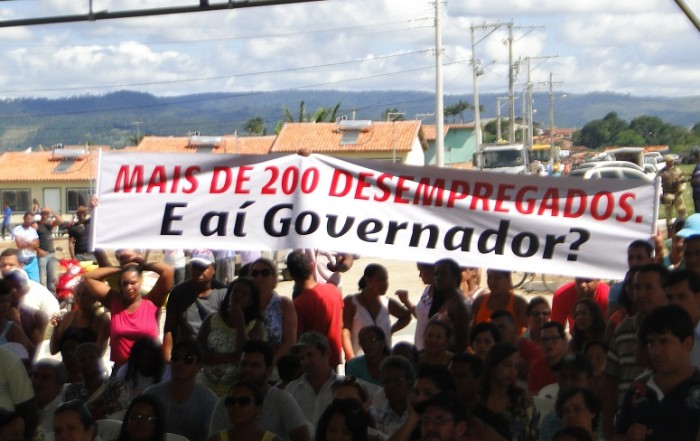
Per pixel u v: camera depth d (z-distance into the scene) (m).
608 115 153.12
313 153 9.22
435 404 5.62
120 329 9.05
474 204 9.08
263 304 8.68
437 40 43.31
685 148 118.75
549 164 63.28
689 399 5.27
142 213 9.36
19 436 6.34
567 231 8.96
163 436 6.49
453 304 8.62
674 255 10.36
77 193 72.88
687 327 5.32
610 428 6.71
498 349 6.41
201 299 9.00
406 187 9.13
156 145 74.12
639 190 8.87
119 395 7.88
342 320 9.77
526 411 6.46
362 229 9.18
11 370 6.99
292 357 7.96
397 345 8.09
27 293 10.33
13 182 73.00
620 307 7.62
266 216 9.27
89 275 9.34
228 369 8.31
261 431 6.61
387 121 69.81
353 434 6.11
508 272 9.10
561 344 7.57
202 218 9.30
